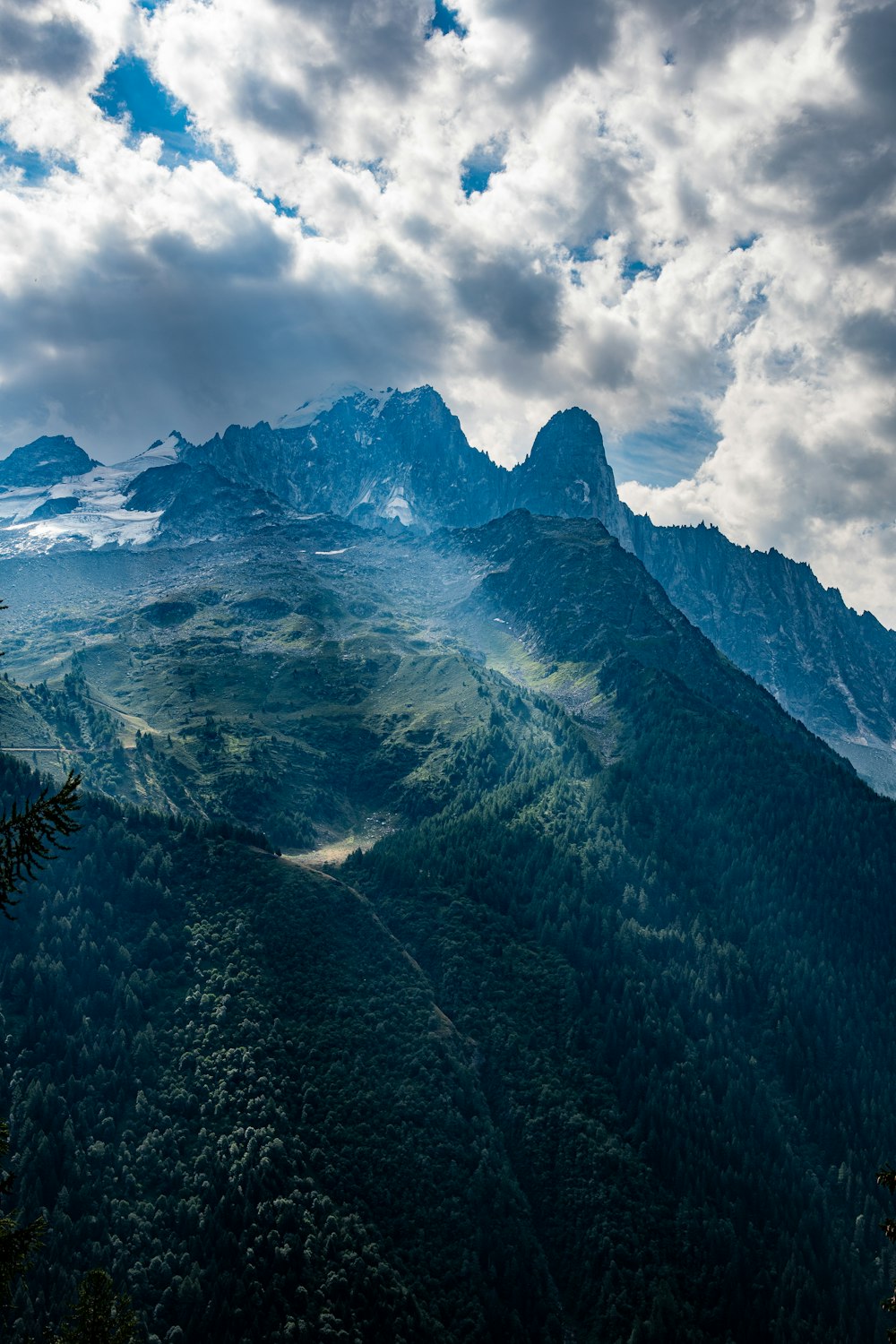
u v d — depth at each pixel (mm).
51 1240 198500
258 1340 192125
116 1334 68562
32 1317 183750
